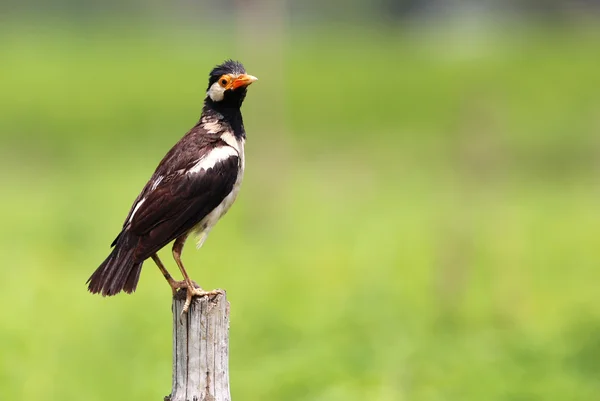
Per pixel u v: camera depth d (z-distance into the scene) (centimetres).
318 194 2502
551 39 4912
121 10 6969
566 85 3834
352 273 1573
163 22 6706
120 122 3547
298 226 2052
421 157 3033
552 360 1112
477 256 1697
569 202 2381
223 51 4747
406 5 6781
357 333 1209
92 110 3669
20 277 1524
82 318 1280
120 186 2536
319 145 3250
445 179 2691
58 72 4138
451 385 1037
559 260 1720
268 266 1661
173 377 688
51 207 2206
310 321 1254
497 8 6362
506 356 1126
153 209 756
